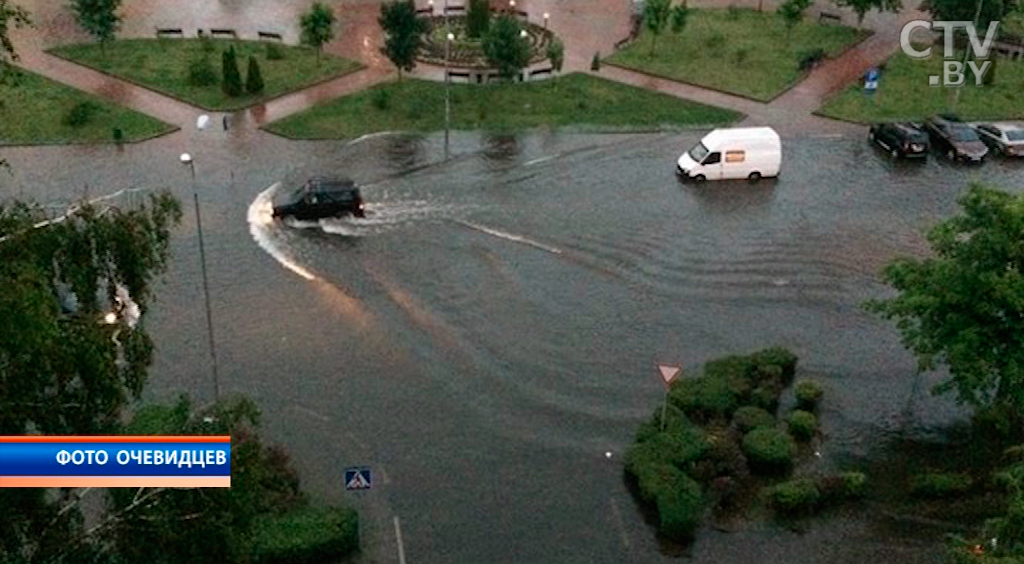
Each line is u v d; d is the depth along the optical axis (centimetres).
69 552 1661
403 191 4862
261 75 5981
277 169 5000
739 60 6506
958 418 3459
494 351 3719
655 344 3800
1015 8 7050
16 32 6475
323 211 4497
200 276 4078
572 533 2930
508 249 4388
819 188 5081
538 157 5266
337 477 3105
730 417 3403
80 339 1684
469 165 5150
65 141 5156
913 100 6072
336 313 3894
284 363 3603
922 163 5391
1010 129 5516
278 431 3278
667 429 3228
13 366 1585
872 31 7100
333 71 6147
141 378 1911
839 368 3703
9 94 5575
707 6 7525
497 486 3095
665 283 4200
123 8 7044
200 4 7206
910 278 3331
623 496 3070
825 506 3061
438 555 2842
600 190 4959
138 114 5481
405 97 5850
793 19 6756
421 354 3684
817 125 5769
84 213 1936
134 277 1998
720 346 3806
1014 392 3114
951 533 2791
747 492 3117
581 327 3881
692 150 5169
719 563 2844
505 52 5928
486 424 3356
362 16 7088
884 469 3228
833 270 4331
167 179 4841
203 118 4050
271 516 2827
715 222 4703
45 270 1758
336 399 3441
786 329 3928
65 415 1691
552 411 3425
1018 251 3059
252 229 4447
